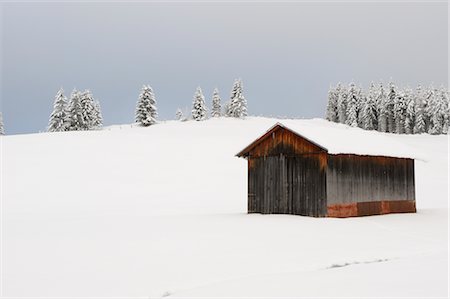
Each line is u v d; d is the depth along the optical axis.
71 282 11.87
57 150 58.88
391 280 11.55
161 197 38.97
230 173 51.00
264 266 13.50
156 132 86.62
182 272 12.82
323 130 30.67
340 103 139.88
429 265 13.62
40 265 13.73
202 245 16.89
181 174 49.66
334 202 27.36
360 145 29.23
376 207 29.84
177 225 22.58
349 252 15.67
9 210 31.94
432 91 120.56
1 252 15.66
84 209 32.78
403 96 125.38
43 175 46.22
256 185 30.70
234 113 126.00
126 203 35.81
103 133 75.69
